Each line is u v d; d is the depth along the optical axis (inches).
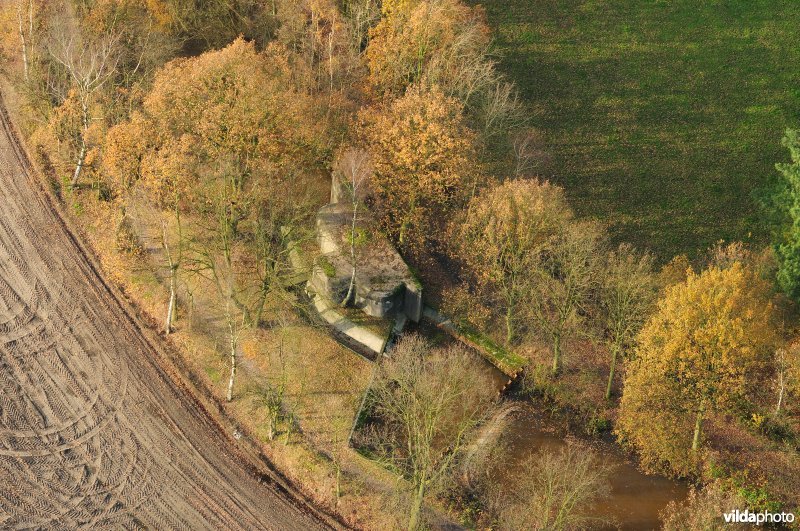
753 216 4293.8
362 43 4564.5
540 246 3587.6
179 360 3619.6
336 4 4480.8
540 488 3270.2
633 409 3299.7
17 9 4414.4
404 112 3767.2
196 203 3683.6
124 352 3624.5
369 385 3518.7
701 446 3430.1
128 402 3467.0
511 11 5305.1
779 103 4837.6
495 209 3622.0
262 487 3282.5
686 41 5177.2
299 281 3900.1
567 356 3747.5
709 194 4392.2
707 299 3159.5
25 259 3902.6
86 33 4234.7
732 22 5290.4
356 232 3907.5
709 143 4635.8
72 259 3929.6
